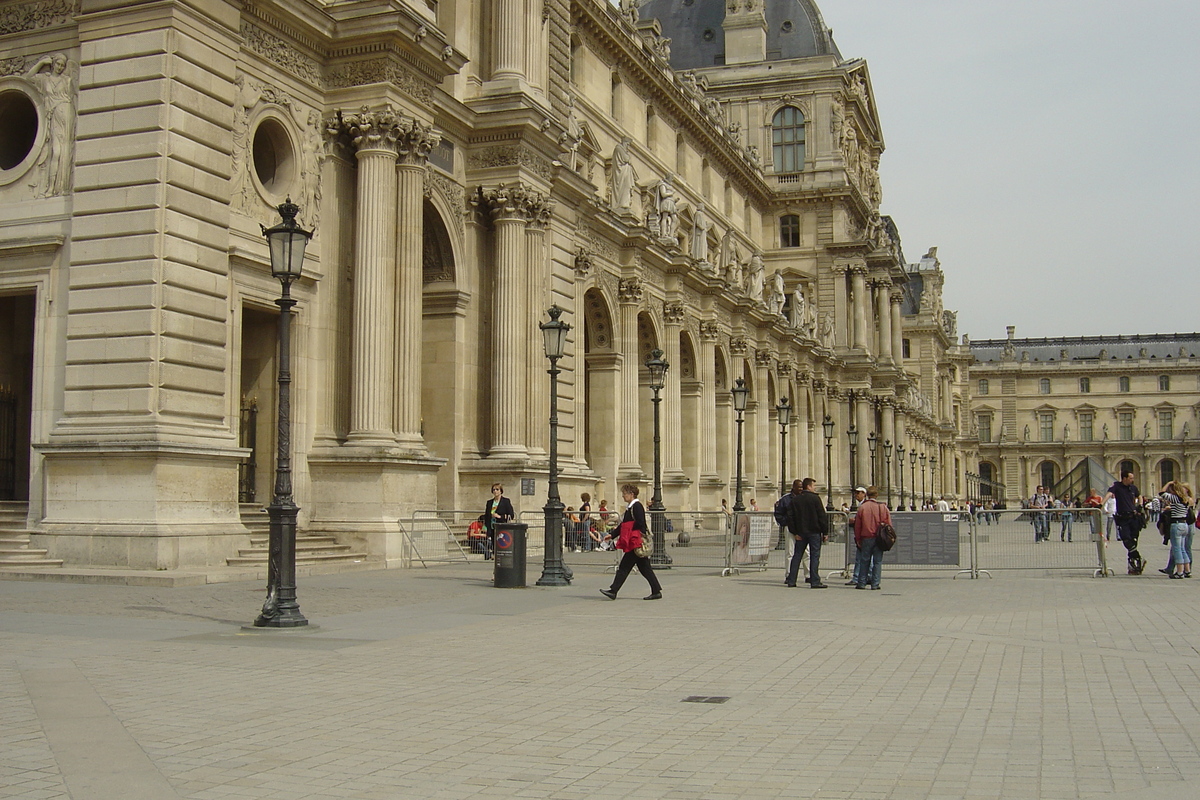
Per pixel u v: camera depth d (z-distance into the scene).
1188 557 28.98
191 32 25.44
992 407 195.88
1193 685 12.60
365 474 29.94
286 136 29.50
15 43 26.72
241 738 9.78
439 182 36.44
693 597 23.39
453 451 36.88
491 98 37.97
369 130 30.80
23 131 27.72
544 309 40.38
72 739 9.59
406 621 18.09
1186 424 187.75
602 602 21.95
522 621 18.45
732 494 67.50
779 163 91.75
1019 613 20.14
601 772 8.78
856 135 98.25
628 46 62.09
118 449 23.91
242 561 25.25
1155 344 193.75
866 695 11.99
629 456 51.59
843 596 23.84
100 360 24.61
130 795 8.02
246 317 29.98
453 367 37.03
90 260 24.91
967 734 10.14
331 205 30.97
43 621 16.98
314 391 30.53
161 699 11.35
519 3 39.34
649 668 13.69
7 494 28.73
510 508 33.50
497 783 8.45
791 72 91.25
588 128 55.97
